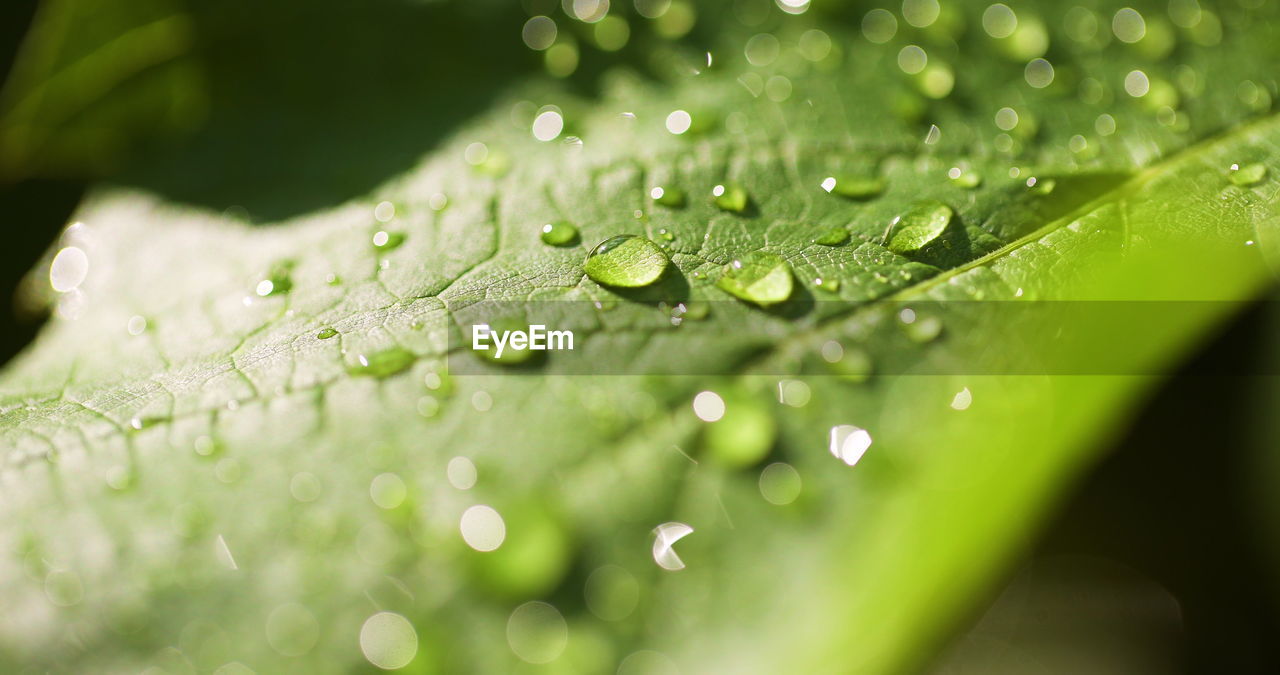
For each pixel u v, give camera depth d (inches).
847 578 3.9
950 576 3.8
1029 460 3.9
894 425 4.0
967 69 4.8
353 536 4.0
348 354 4.2
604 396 4.1
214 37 5.0
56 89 4.9
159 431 4.1
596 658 3.9
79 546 4.0
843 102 4.7
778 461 4.0
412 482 4.0
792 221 4.4
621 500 4.0
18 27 5.0
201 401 4.2
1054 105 4.6
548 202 4.5
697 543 3.9
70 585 4.0
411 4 5.0
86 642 3.9
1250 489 4.4
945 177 4.5
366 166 4.8
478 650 3.9
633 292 4.2
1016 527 3.9
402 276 4.4
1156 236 4.2
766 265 4.3
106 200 4.9
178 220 4.8
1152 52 4.7
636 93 4.9
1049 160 4.5
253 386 4.2
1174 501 4.5
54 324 4.6
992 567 3.8
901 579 3.9
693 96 4.8
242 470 4.1
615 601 3.9
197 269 4.6
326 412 4.1
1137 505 4.5
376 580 3.9
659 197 4.5
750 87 4.8
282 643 3.9
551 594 3.9
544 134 4.8
